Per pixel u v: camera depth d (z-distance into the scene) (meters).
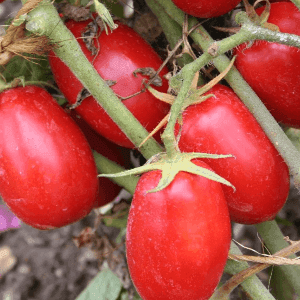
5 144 0.25
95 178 0.27
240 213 0.26
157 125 0.26
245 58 0.25
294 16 0.25
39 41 0.25
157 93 0.25
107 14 0.23
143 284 0.23
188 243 0.22
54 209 0.26
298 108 0.26
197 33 0.27
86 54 0.26
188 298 0.23
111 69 0.26
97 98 0.25
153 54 0.28
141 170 0.22
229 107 0.25
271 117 0.25
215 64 0.26
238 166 0.24
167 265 0.22
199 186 0.22
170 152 0.22
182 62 0.29
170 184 0.22
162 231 0.22
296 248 0.25
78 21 0.27
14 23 0.24
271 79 0.25
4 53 0.25
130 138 0.25
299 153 0.25
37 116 0.26
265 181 0.24
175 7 0.27
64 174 0.25
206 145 0.24
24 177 0.25
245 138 0.24
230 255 0.25
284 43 0.22
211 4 0.25
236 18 0.25
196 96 0.25
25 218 0.26
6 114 0.25
